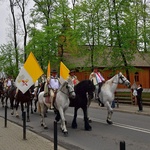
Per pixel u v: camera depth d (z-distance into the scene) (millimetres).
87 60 36531
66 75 12867
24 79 13234
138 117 18719
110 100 15273
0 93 26562
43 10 45312
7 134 12383
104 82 15812
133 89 27922
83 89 13539
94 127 14406
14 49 54344
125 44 31750
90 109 24125
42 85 17031
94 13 33781
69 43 41875
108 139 11438
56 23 42188
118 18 32406
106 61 34625
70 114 19797
